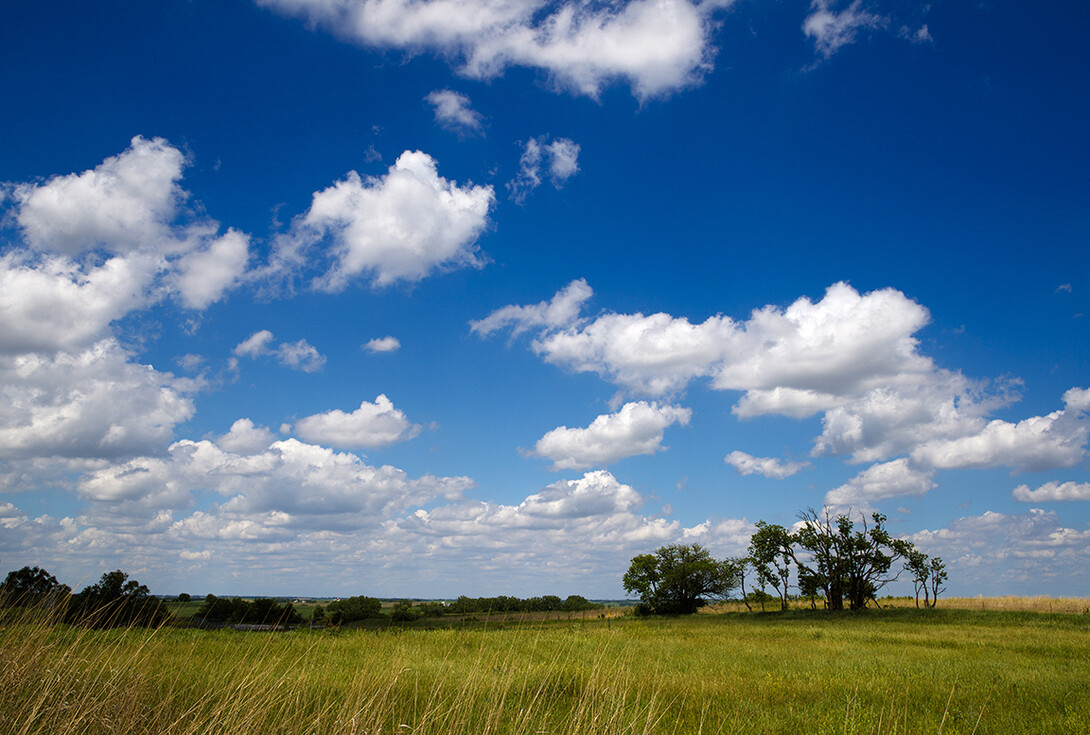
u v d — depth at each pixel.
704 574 63.09
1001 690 13.66
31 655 7.13
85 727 6.58
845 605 57.09
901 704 12.05
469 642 16.08
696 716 10.67
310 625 11.41
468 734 7.82
